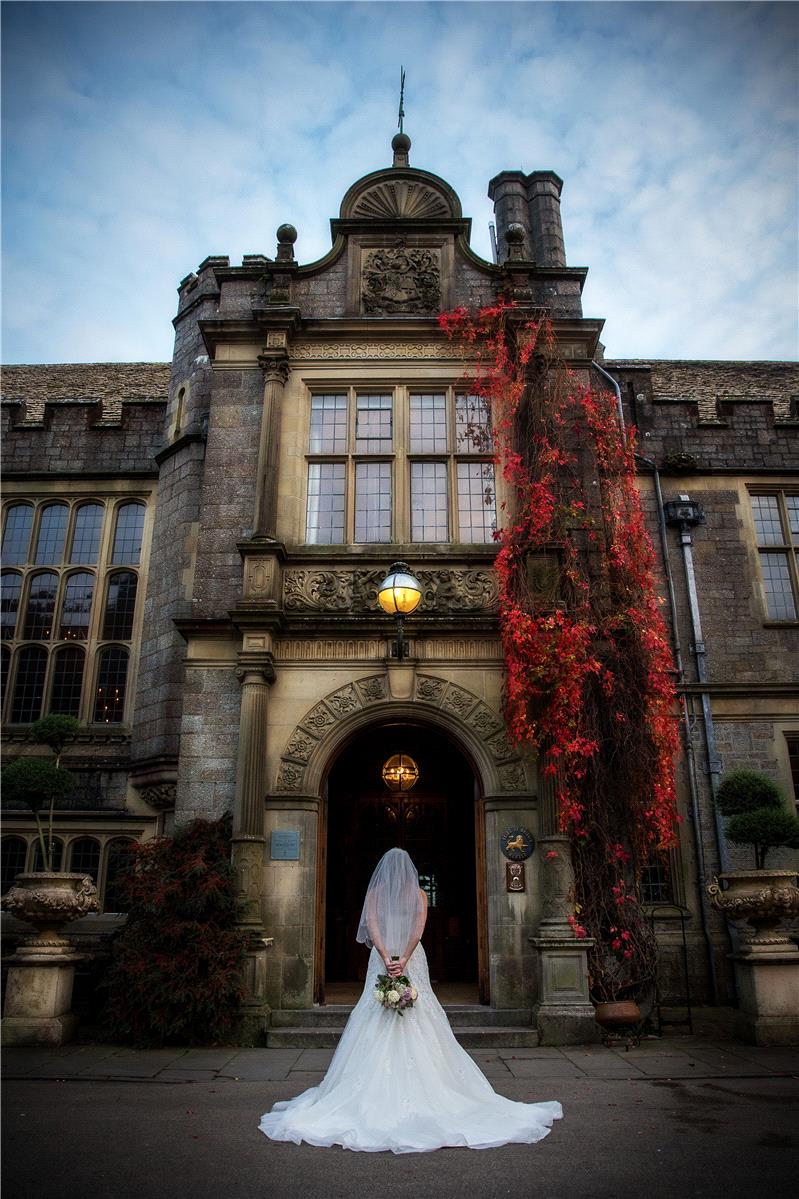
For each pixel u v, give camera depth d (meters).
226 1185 3.78
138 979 7.46
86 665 12.46
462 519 9.96
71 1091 5.75
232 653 9.28
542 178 15.65
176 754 10.79
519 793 8.62
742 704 11.13
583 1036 7.57
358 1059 4.77
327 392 10.45
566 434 9.85
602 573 9.31
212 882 7.78
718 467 12.21
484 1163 4.08
